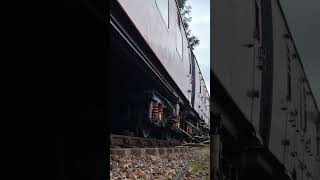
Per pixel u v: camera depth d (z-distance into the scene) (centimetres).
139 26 1115
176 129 2119
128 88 1526
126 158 1145
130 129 1596
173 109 2025
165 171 1130
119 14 987
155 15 1329
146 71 1388
